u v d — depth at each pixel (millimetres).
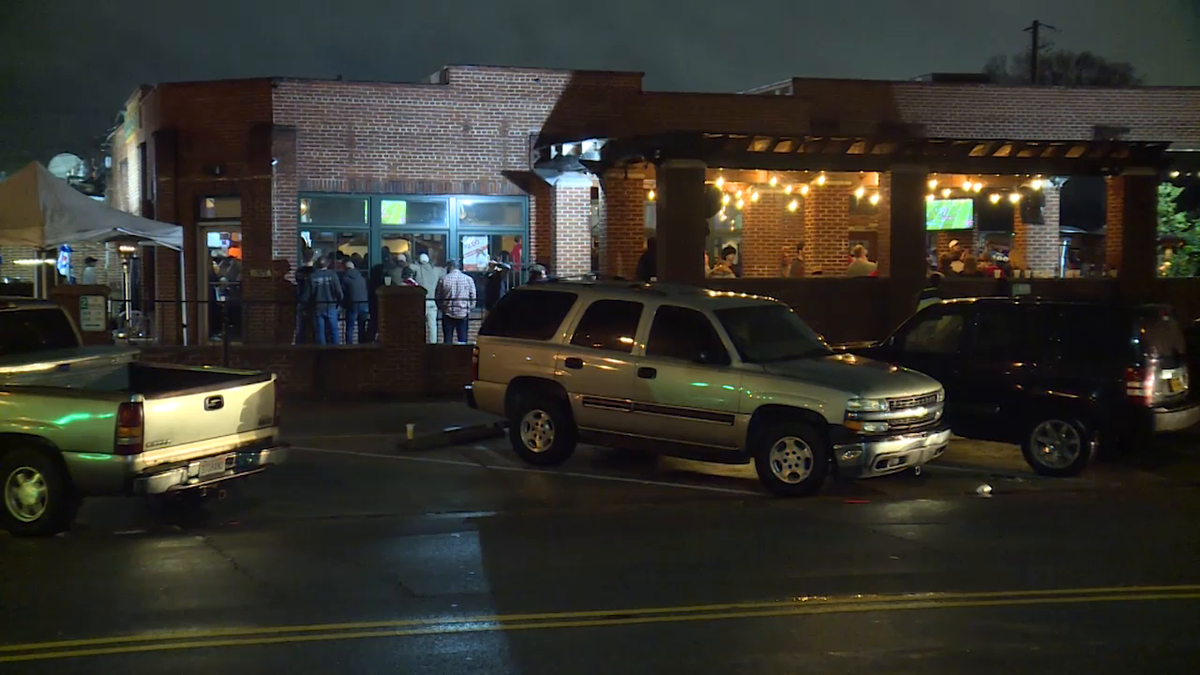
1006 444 14102
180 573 8047
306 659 6090
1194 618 6859
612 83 22062
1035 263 25250
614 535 9312
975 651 6203
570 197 21312
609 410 11758
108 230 16656
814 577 7883
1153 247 19688
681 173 17094
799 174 21328
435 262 21359
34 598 7355
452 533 9414
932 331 12859
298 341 18312
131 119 25641
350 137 20750
